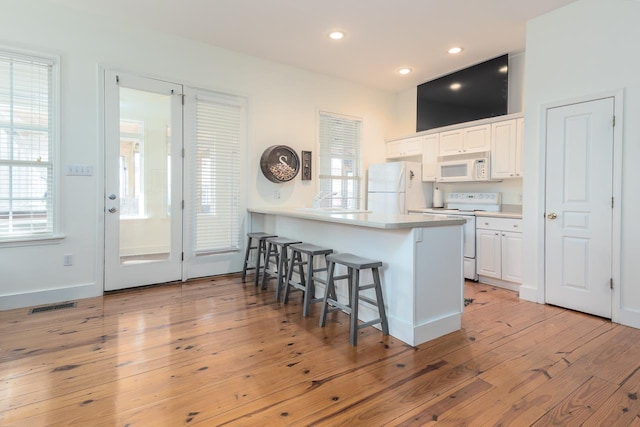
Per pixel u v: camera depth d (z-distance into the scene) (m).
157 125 3.89
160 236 4.11
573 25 3.11
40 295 3.18
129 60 3.56
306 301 2.94
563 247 3.21
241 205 4.39
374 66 4.68
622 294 2.83
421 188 5.23
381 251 2.67
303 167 4.86
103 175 3.46
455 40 3.88
